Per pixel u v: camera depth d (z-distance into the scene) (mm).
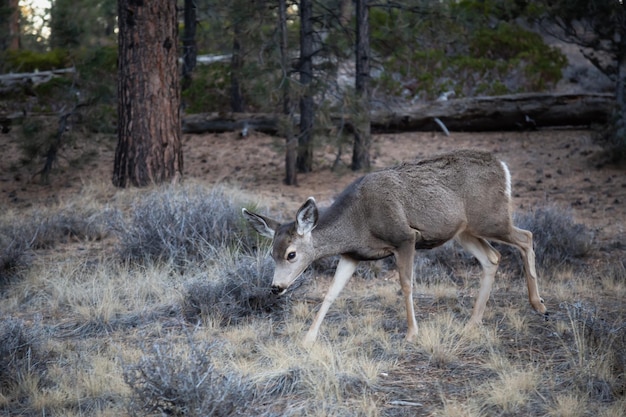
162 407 5316
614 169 14867
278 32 14312
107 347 7113
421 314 7852
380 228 6922
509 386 5609
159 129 13336
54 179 15234
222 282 8281
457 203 7145
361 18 15148
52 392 5941
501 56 21781
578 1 14867
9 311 8492
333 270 9594
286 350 6695
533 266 7523
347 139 14578
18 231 10758
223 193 11594
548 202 12625
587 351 6352
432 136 18234
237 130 18859
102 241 11062
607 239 10664
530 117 18203
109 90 15406
